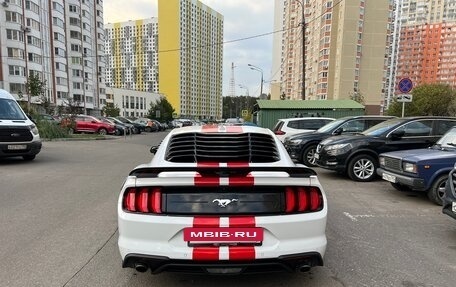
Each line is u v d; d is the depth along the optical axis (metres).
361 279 3.46
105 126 29.34
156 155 3.79
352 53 68.19
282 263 2.92
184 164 3.40
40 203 6.18
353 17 67.38
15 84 56.41
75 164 10.95
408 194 7.29
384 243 4.44
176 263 2.88
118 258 3.89
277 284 3.35
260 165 3.30
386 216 5.66
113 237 4.54
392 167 6.93
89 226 4.96
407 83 11.94
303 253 2.94
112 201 6.36
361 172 8.69
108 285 3.29
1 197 6.59
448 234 4.81
